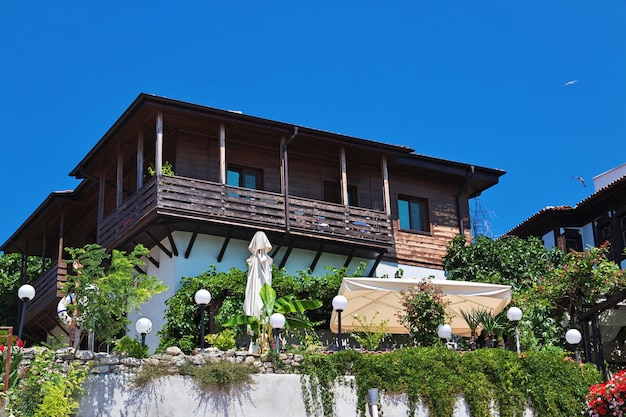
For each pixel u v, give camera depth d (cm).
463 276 2647
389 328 2172
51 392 1466
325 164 2630
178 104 2250
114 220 2405
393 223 2689
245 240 2375
